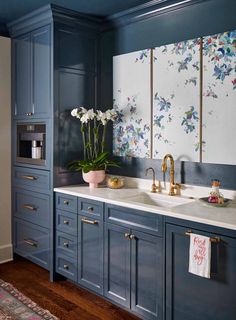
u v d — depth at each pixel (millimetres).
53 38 3148
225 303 2006
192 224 2139
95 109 3500
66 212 3104
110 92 3439
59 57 3199
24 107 3555
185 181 2861
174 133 2922
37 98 3367
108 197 2768
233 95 2551
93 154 3482
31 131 3471
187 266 2182
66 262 3143
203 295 2111
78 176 3412
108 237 2721
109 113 3223
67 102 3281
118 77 3357
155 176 3080
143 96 3143
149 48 3082
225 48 2588
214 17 2645
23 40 3529
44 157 3338
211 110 2678
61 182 3277
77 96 3355
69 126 3309
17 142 3688
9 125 3762
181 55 2852
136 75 3195
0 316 2643
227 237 1977
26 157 3645
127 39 3271
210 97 2682
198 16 2738
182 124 2863
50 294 3027
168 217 2273
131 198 2844
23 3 3045
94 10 3162
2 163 3736
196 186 2783
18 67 3625
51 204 3242
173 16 2906
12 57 3705
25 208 3605
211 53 2666
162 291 2332
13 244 3812
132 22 3211
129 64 3252
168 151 2973
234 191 2557
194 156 2795
